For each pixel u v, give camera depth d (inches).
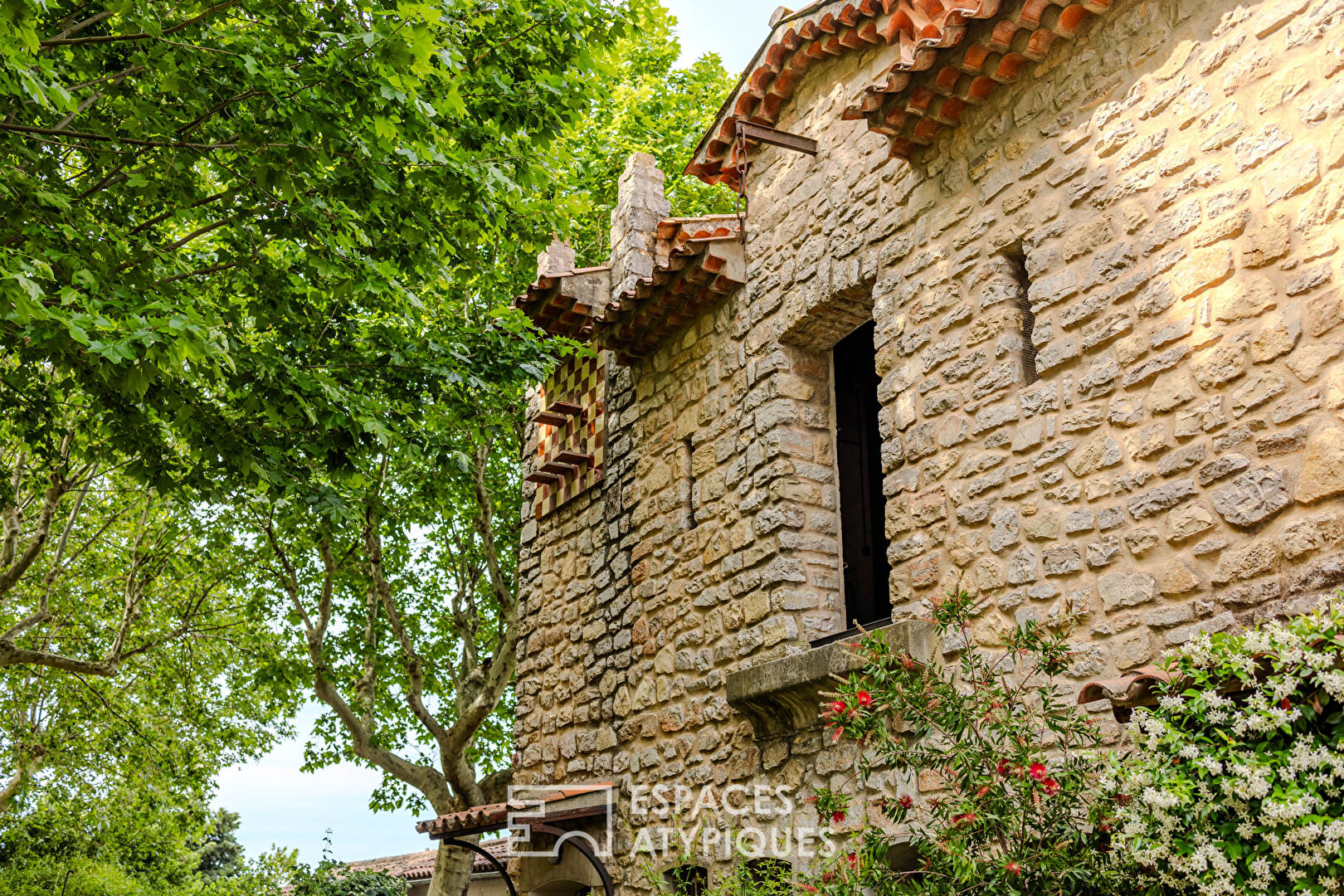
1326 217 178.2
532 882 374.6
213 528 621.3
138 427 293.4
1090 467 210.8
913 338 260.1
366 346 350.3
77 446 339.6
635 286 341.7
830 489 301.0
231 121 250.4
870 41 291.7
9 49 187.6
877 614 295.7
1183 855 141.7
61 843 783.1
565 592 398.9
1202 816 141.7
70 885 761.6
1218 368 190.7
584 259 609.6
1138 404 203.8
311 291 314.5
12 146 244.8
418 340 358.0
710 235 327.0
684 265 327.3
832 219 295.0
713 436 328.5
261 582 687.7
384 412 315.6
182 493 305.9
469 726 607.5
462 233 319.9
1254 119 192.4
